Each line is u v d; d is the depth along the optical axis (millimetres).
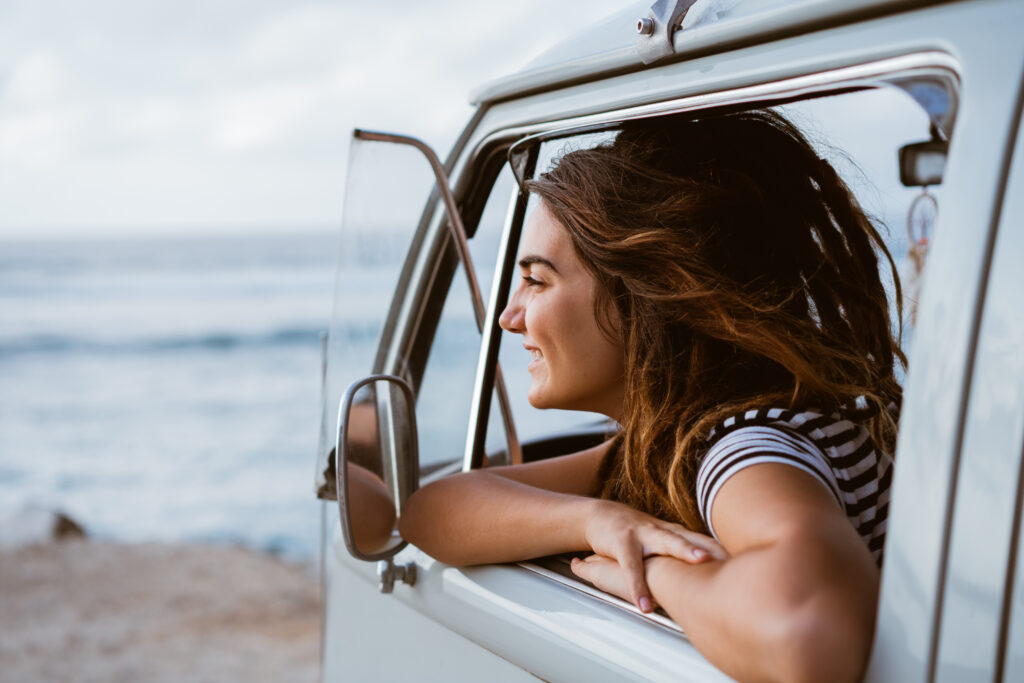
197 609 10820
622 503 1220
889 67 847
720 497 923
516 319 1277
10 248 68625
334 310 1497
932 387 776
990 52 766
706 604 859
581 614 1070
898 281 1369
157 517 18656
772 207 1199
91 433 24688
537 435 2031
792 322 1115
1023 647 718
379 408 1405
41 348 33781
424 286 1603
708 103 1031
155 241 78188
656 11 1069
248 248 67938
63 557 13203
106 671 8648
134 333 35938
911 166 885
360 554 1273
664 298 1110
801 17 912
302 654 9258
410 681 1405
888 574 792
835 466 1019
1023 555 721
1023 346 729
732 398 1102
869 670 793
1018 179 740
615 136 1263
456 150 1535
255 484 20984
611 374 1227
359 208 1500
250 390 28453
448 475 1469
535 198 1338
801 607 782
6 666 8711
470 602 1238
